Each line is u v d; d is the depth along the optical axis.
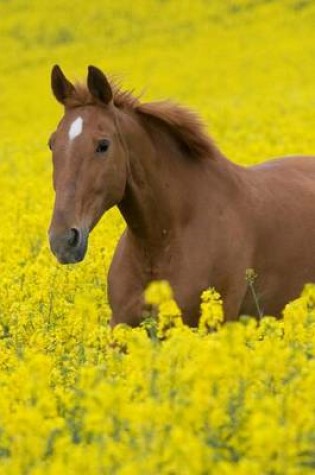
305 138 32.97
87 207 11.64
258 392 9.02
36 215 21.81
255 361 8.91
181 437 7.43
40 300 13.98
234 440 8.13
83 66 73.25
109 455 7.70
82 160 11.64
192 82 63.00
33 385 8.69
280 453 7.63
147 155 12.30
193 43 73.75
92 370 8.80
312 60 63.44
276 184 13.44
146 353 8.98
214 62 67.62
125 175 12.05
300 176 13.82
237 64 66.00
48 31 83.12
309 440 7.97
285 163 14.06
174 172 12.51
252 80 60.81
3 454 8.55
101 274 15.46
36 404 8.45
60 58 76.62
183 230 12.42
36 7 87.69
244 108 45.66
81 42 80.06
